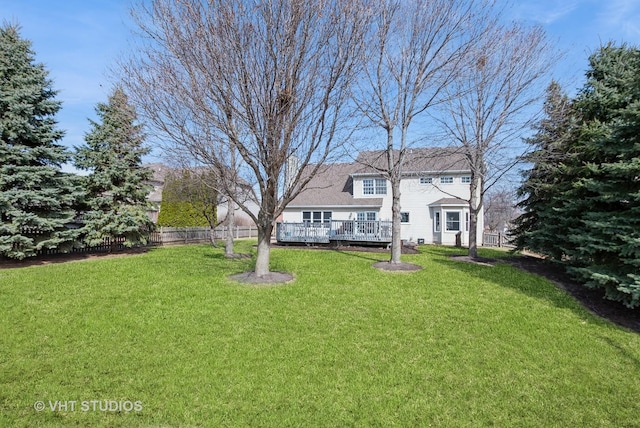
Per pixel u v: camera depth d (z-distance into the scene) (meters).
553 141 11.49
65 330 5.38
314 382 4.14
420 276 9.19
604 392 4.11
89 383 4.03
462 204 21.17
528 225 12.93
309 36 6.96
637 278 6.38
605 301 7.82
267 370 4.38
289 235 17.86
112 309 6.26
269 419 3.47
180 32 6.52
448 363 4.68
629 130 7.00
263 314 6.16
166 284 7.90
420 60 10.36
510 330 5.83
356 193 23.45
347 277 8.92
